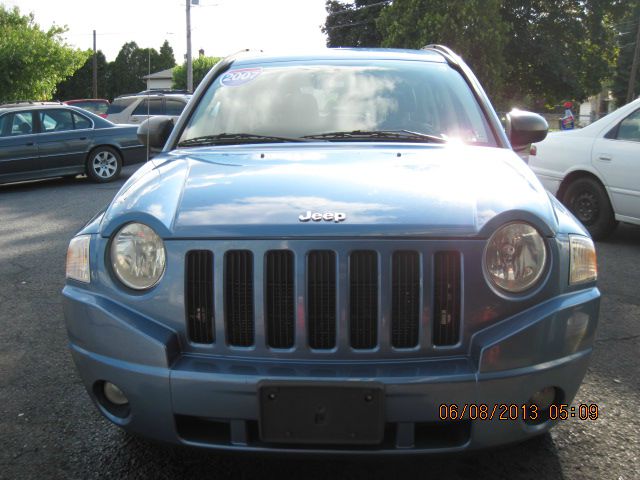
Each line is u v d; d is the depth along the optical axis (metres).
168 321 2.35
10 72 27.58
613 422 3.13
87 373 2.46
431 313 2.28
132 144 12.77
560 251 2.40
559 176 7.32
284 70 3.79
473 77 3.75
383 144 3.16
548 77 28.70
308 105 3.51
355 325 2.28
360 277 2.27
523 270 2.33
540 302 2.34
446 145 3.19
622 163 6.63
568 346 2.37
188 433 2.34
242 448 2.26
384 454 2.23
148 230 2.39
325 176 2.63
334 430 2.21
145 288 2.38
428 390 2.20
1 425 3.13
